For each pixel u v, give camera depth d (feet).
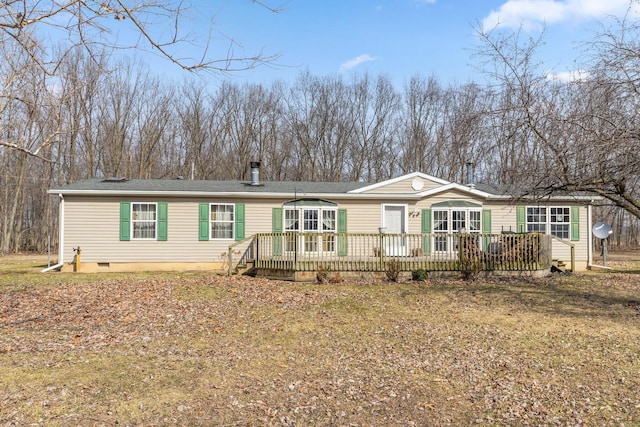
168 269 61.11
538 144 33.83
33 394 18.80
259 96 127.75
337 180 126.52
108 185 62.18
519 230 66.64
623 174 28.73
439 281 51.39
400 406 18.51
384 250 57.72
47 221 121.80
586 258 67.92
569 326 31.83
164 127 122.21
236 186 66.08
